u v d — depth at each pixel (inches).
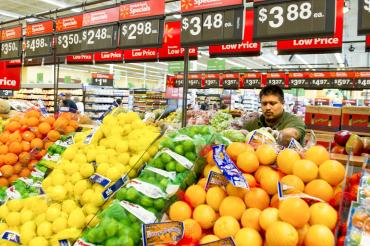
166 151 58.3
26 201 60.8
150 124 84.5
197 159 55.9
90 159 64.4
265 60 888.9
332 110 215.6
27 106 224.5
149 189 51.7
